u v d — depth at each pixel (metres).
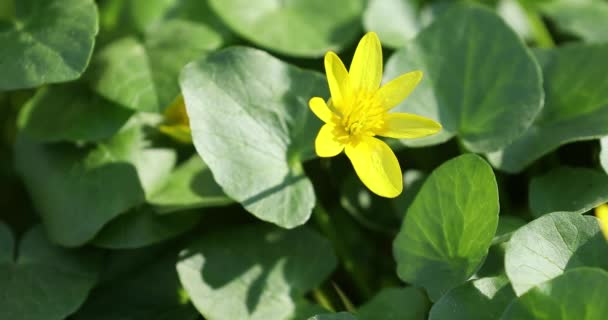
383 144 0.32
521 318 0.31
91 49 0.34
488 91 0.36
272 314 0.34
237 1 0.39
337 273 0.37
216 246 0.35
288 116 0.34
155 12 0.39
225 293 0.34
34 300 0.34
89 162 0.36
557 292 0.30
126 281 0.36
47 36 0.35
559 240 0.32
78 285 0.35
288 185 0.34
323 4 0.40
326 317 0.32
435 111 0.36
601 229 0.32
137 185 0.36
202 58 0.34
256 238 0.35
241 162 0.34
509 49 0.36
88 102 0.37
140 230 0.35
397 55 0.36
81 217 0.35
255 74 0.34
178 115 0.37
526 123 0.35
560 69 0.37
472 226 0.32
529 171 0.38
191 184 0.36
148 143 0.36
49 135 0.36
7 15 0.38
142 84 0.36
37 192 0.37
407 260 0.34
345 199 0.37
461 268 0.33
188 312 0.35
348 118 0.33
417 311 0.33
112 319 0.35
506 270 0.31
